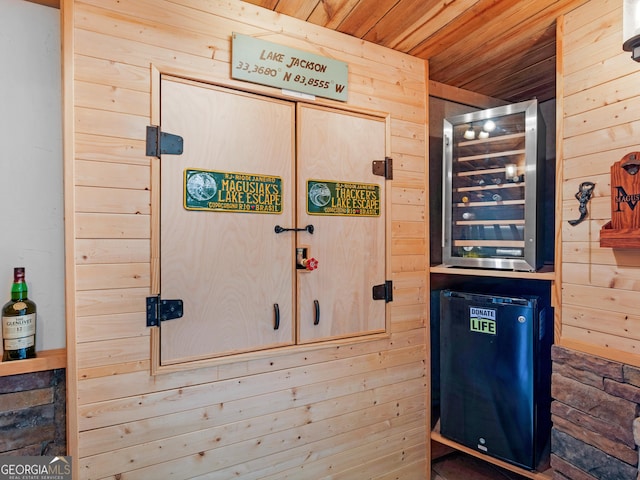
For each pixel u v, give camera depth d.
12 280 1.33
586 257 1.49
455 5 1.56
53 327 1.39
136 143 1.35
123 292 1.33
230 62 1.50
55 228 1.39
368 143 1.86
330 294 1.74
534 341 1.70
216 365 1.48
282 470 1.63
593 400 1.44
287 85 1.63
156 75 1.37
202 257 1.46
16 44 1.34
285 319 1.63
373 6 1.56
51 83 1.39
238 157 1.53
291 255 1.64
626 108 1.37
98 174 1.29
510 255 1.81
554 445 1.58
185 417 1.42
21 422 1.24
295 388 1.66
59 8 1.40
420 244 2.04
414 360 2.01
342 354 1.79
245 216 1.54
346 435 1.80
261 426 1.58
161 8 1.39
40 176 1.37
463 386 1.92
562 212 1.58
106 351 1.30
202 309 1.45
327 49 1.73
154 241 1.37
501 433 1.77
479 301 1.86
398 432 1.96
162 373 1.38
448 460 2.27
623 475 1.33
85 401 1.27
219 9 1.49
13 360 1.24
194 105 1.44
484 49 1.93
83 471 1.27
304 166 1.68
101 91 1.30
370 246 1.86
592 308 1.46
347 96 1.79
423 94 2.04
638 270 1.32
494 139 1.90
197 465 1.45
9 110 1.33
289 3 1.54
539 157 1.79
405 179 1.98
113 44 1.31
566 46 1.57
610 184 1.39
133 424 1.34
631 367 1.32
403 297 1.97
